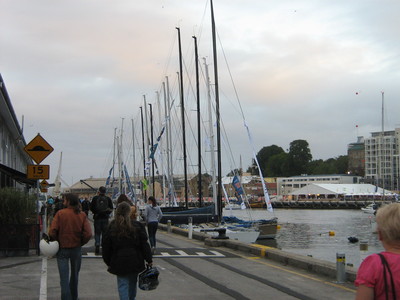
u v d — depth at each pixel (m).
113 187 91.44
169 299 9.48
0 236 14.44
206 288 10.62
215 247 18.73
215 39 37.84
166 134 51.00
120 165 81.19
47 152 15.17
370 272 3.20
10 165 35.91
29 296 9.41
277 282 11.41
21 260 13.81
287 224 66.50
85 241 8.66
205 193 65.19
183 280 11.55
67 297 8.39
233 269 13.28
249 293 10.13
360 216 88.31
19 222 14.81
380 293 3.16
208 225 31.44
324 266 12.40
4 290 9.93
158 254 16.45
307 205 130.12
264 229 36.72
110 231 7.11
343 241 42.81
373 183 176.25
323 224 66.38
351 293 10.22
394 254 3.24
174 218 34.12
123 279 7.05
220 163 36.75
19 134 34.56
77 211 8.62
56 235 8.41
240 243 17.83
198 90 42.75
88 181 145.62
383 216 3.32
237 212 90.44
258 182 165.75
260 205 133.38
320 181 182.75
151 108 63.16
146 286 7.01
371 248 36.59
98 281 11.09
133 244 7.09
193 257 15.70
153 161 54.09
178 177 63.38
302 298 9.71
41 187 35.81
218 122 37.44
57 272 12.00
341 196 136.12
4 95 22.23
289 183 188.38
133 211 10.40
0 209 14.67
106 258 7.14
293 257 13.98
